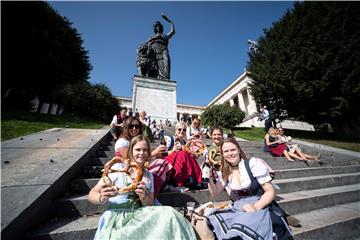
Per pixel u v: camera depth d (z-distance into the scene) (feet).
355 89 48.01
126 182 7.00
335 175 20.16
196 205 10.69
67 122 38.58
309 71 50.24
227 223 6.92
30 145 15.42
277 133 26.48
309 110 56.80
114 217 6.40
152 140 21.83
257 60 65.92
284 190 15.11
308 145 33.32
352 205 14.53
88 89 64.49
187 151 13.11
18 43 52.06
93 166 13.35
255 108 122.72
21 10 52.11
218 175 9.45
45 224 8.13
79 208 9.32
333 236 10.63
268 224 6.46
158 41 56.34
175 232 6.10
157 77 54.49
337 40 49.70
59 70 61.82
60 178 9.78
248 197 7.56
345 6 53.16
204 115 93.61
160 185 10.39
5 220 6.31
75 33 75.77
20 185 8.64
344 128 58.95
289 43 54.95
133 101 45.65
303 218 11.61
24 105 60.64
